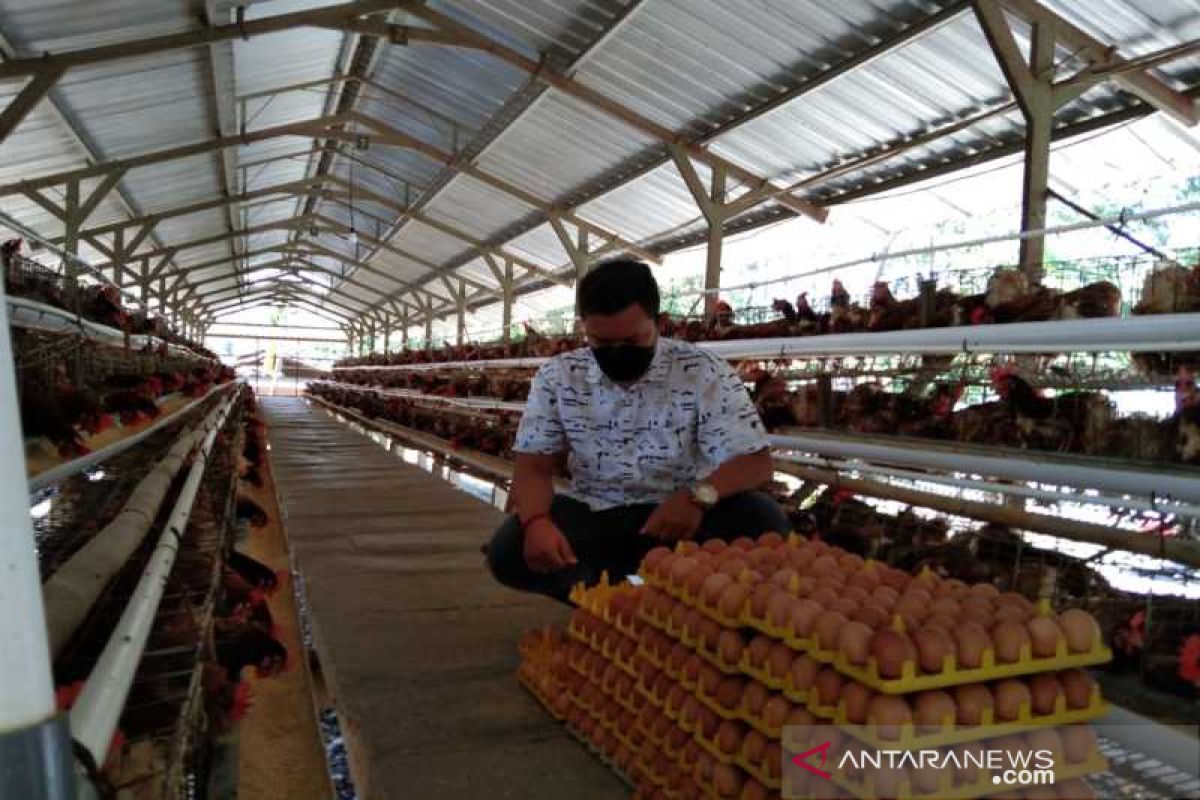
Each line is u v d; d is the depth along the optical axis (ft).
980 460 11.59
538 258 64.59
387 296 113.60
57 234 51.78
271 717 10.59
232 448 29.53
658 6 25.95
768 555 6.73
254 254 90.94
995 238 13.71
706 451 8.57
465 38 31.83
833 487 16.01
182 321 103.81
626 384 8.61
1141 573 10.67
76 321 15.42
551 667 8.04
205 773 8.13
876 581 6.18
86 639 7.72
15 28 26.04
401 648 9.87
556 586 9.25
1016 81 19.45
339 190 65.77
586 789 6.51
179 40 28.99
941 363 15.15
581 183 44.75
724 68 28.25
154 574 8.36
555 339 31.07
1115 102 22.25
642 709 6.48
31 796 3.14
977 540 12.78
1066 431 11.61
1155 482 9.45
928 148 28.14
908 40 22.48
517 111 38.75
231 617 11.71
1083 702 5.00
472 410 42.34
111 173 41.93
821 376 16.48
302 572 13.98
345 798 8.02
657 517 7.85
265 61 36.06
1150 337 9.14
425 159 52.37
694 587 6.06
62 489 14.20
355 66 41.45
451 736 7.40
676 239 47.09
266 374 162.71
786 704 5.23
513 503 8.67
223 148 44.09
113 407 15.92
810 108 28.12
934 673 4.69
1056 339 10.20
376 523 18.98
